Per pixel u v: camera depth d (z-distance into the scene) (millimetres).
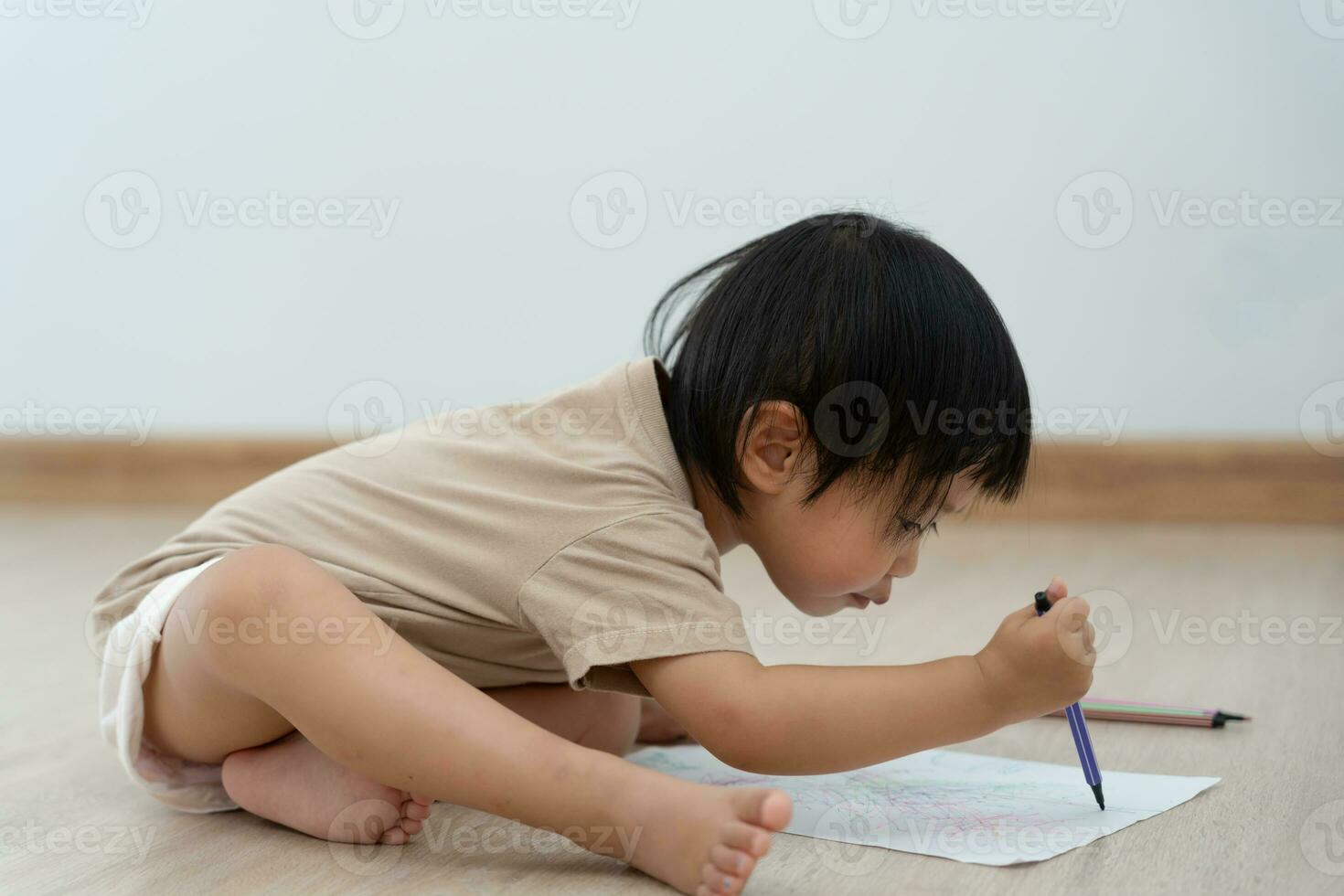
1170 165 2277
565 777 714
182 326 2674
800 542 845
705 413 854
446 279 2514
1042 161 2299
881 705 741
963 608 1668
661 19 2383
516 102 2449
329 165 2545
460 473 877
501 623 833
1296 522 2385
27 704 1218
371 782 777
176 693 819
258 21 2535
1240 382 2348
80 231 2668
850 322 822
